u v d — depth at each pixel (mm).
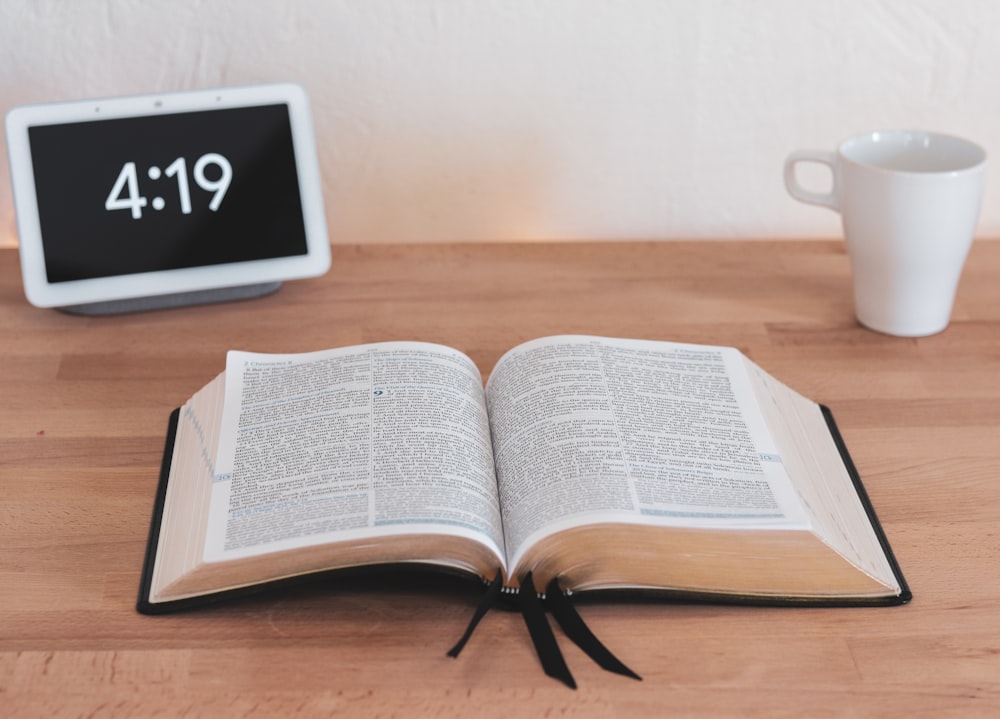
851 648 562
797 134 1018
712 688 537
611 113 1005
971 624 579
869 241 828
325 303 923
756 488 613
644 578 588
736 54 977
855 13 958
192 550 585
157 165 868
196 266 889
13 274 968
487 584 585
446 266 993
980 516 665
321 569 573
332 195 1046
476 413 685
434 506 581
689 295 944
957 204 783
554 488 604
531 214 1061
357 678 542
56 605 585
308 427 658
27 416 758
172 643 562
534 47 971
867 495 681
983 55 977
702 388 708
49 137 849
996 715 519
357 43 966
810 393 796
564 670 543
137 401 781
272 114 886
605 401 679
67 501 671
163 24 951
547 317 904
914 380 813
